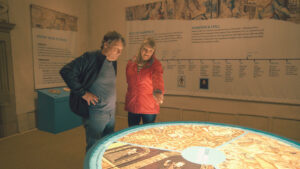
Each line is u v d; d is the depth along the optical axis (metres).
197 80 3.90
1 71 3.34
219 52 3.66
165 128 1.65
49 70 4.13
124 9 4.54
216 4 3.58
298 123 3.21
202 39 3.77
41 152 2.90
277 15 3.18
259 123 3.48
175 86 4.12
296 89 3.17
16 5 3.48
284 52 3.19
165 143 1.31
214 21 3.63
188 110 4.04
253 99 3.48
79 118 4.10
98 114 1.78
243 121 3.60
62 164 2.56
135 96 2.13
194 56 3.88
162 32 4.14
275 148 1.25
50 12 4.07
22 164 2.54
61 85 4.43
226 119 3.73
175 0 3.94
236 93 3.60
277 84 3.29
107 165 0.99
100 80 1.73
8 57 3.39
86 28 5.02
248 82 3.49
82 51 4.94
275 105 3.34
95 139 1.84
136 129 1.61
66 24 4.45
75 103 1.75
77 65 1.64
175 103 4.16
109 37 1.61
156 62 2.07
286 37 3.16
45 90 3.82
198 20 3.76
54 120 3.61
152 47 1.91
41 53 3.95
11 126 3.54
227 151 1.19
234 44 3.52
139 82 2.10
